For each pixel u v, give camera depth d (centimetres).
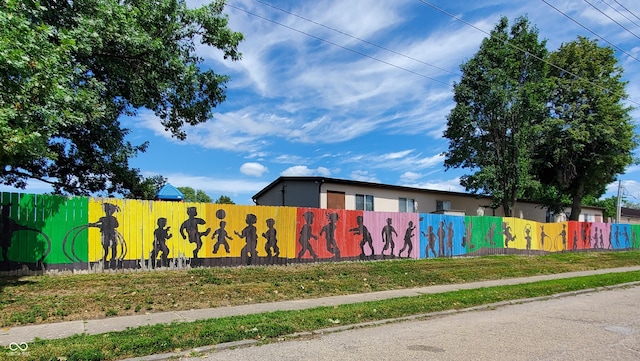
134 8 1319
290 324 713
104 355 535
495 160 2694
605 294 1240
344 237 1573
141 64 1486
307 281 1192
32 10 895
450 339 664
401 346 620
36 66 785
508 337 680
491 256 2103
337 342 641
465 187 2781
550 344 637
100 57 1379
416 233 1819
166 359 548
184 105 1662
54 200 1040
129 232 1132
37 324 707
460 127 2653
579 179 3272
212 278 1113
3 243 976
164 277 1080
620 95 2978
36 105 813
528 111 2541
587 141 2881
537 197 3328
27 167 1634
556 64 3148
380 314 830
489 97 2514
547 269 1839
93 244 1082
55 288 908
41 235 1020
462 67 2647
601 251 2917
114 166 1722
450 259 1866
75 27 1186
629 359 564
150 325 705
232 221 1306
